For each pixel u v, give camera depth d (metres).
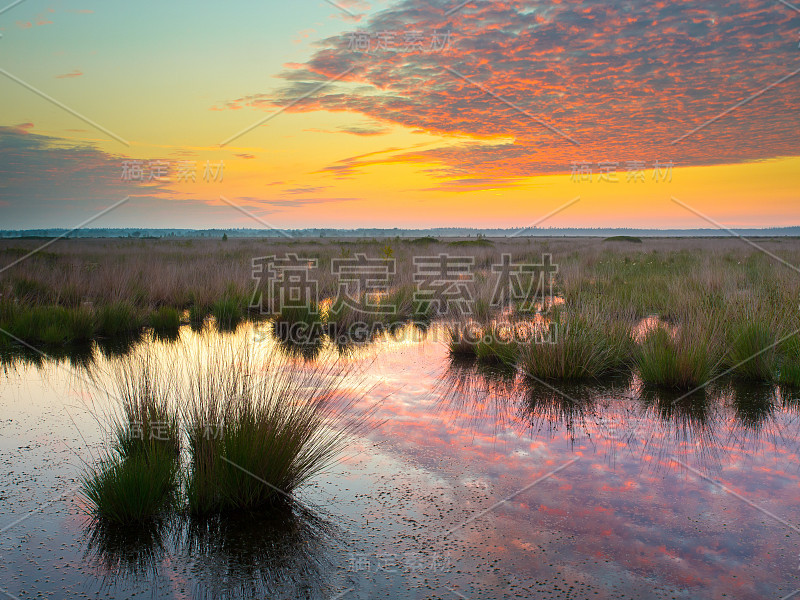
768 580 2.63
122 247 30.64
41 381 6.10
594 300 8.40
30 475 3.81
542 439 4.45
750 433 4.53
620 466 3.93
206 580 2.65
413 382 6.17
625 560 2.80
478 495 3.51
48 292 11.16
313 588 2.58
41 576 2.68
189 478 3.54
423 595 2.52
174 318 9.55
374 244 38.34
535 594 2.52
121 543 2.98
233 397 3.80
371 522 3.18
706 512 3.28
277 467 3.46
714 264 15.83
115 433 4.55
